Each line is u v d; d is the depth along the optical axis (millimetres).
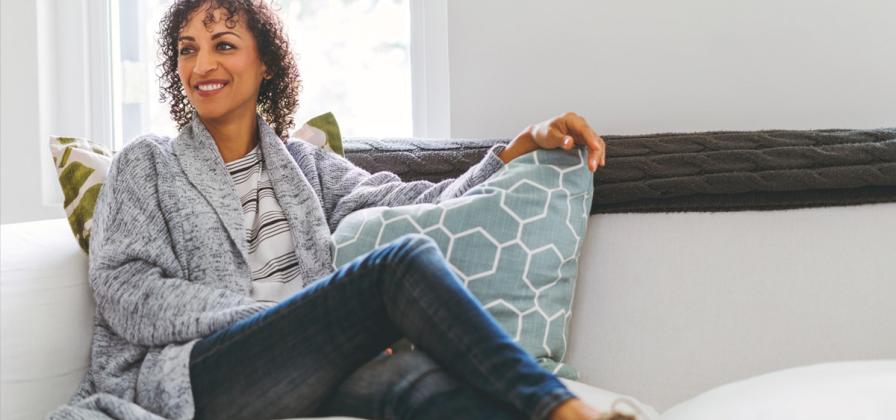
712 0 1833
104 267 1423
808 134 1593
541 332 1471
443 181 1656
